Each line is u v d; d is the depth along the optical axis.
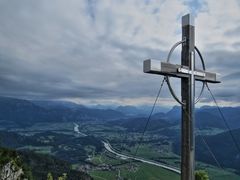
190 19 9.12
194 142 9.12
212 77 10.04
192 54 9.16
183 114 9.22
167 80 8.95
